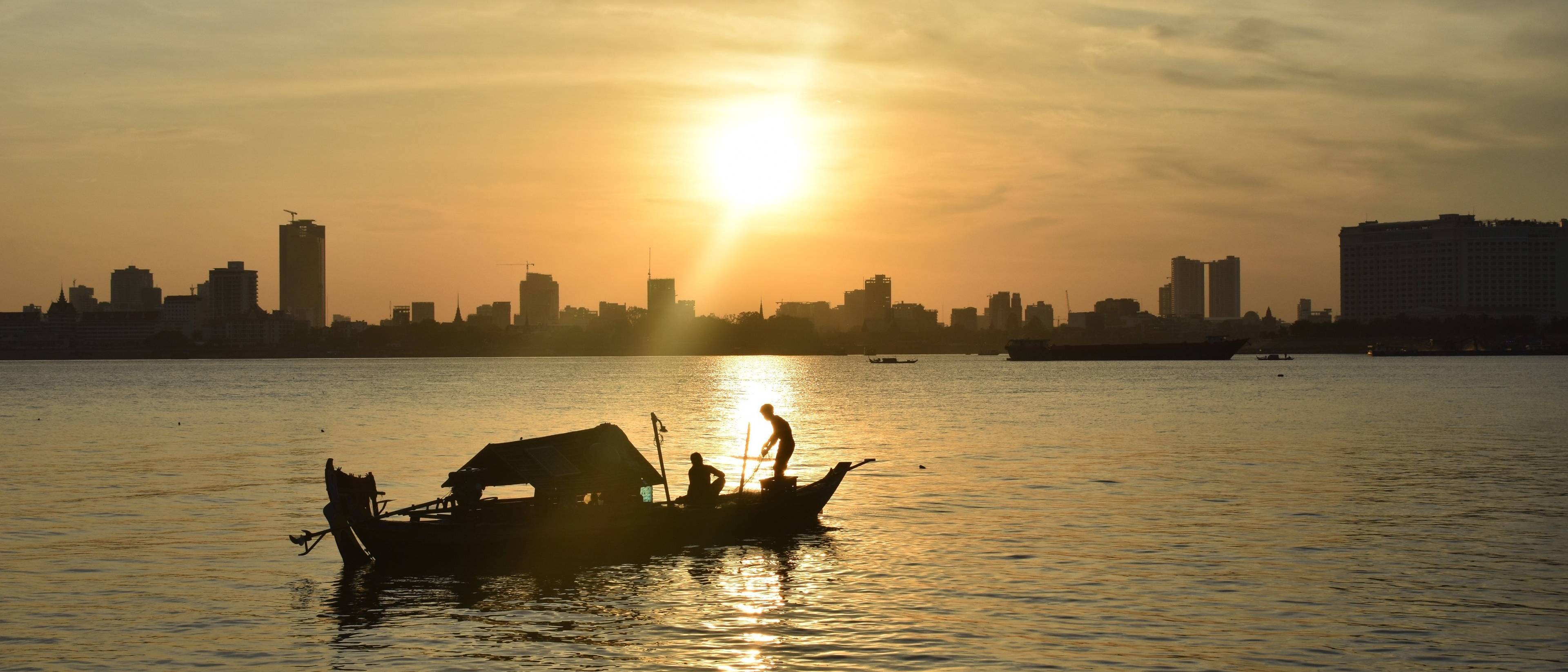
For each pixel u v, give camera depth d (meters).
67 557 28.94
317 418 86.94
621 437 31.19
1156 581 25.14
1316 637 20.88
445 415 89.94
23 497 39.59
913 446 58.22
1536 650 20.06
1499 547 28.75
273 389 150.62
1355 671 19.09
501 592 25.12
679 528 30.05
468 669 19.75
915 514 34.62
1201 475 44.28
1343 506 35.69
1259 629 21.41
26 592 25.16
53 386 166.38
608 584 25.72
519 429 73.44
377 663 20.08
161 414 92.81
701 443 63.31
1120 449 55.91
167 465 50.28
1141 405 98.81
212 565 28.03
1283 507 35.62
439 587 25.66
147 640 21.50
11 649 20.95
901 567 26.98
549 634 21.80
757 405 103.56
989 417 82.38
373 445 61.06
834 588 24.92
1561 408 89.75
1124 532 31.25
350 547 27.83
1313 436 62.91
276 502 38.44
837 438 64.12
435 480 44.19
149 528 33.22
